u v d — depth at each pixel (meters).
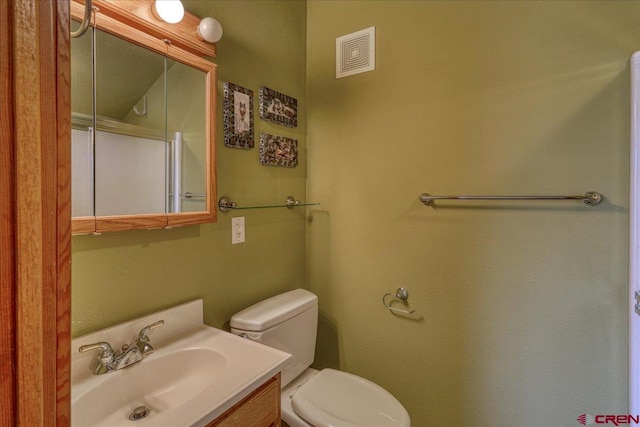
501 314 1.26
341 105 1.60
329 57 1.63
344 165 1.60
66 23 0.34
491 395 1.29
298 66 1.64
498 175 1.24
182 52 1.03
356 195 1.57
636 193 0.98
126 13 0.89
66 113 0.35
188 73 1.06
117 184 0.89
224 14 1.22
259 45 1.39
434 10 1.35
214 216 1.13
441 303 1.38
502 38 1.22
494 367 1.28
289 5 1.57
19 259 0.31
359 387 1.27
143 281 0.98
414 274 1.43
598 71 1.07
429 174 1.38
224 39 1.22
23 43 0.30
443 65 1.33
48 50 0.32
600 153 1.08
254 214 1.39
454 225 1.34
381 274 1.52
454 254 1.34
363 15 1.52
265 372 0.83
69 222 0.35
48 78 0.33
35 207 0.32
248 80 1.34
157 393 0.90
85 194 0.83
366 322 1.57
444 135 1.34
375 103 1.50
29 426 0.32
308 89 1.70
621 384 1.07
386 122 1.48
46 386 0.33
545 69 1.15
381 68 1.48
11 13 0.29
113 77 0.89
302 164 1.69
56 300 0.34
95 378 0.81
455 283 1.34
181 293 1.09
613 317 1.08
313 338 1.46
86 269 0.85
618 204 1.06
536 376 1.20
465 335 1.33
